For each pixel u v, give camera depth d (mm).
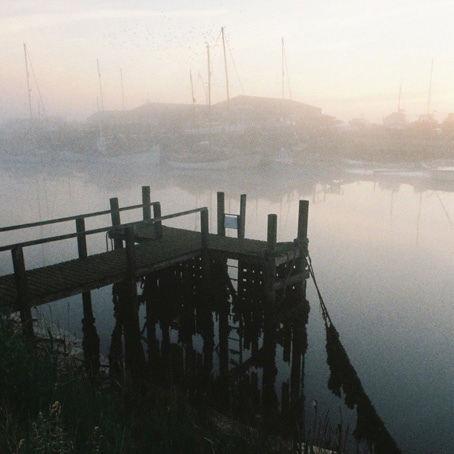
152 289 13898
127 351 10961
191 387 9781
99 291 16438
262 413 8695
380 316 14250
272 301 11836
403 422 8531
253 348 12109
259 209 35781
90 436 3260
